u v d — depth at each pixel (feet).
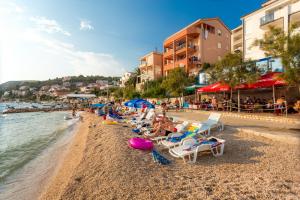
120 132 39.37
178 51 126.93
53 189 19.90
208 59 122.62
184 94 92.63
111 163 20.89
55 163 29.32
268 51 29.94
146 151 24.79
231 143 25.63
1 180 24.30
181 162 20.33
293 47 26.48
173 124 33.81
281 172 16.47
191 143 21.83
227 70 50.03
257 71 48.67
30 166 29.09
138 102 59.98
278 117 38.86
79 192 15.66
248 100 57.93
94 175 18.66
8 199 19.26
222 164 19.02
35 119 109.70
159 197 13.66
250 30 86.07
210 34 124.16
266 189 13.79
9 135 57.00
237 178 15.79
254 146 23.71
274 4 76.84
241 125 35.55
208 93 82.12
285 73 27.84
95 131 48.44
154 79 151.43
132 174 17.67
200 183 15.33
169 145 24.09
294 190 13.57
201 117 50.42
